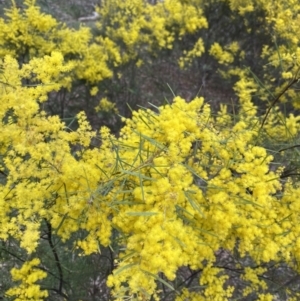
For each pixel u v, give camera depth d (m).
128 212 2.07
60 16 10.63
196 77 8.88
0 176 3.48
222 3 8.07
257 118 3.37
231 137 2.71
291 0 6.97
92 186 2.48
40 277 2.52
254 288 3.59
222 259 4.36
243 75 7.80
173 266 2.05
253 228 2.45
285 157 3.59
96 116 7.71
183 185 2.26
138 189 2.23
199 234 2.53
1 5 8.58
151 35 7.62
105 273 3.87
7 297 3.03
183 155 2.48
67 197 2.48
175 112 2.60
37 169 2.53
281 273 4.54
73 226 2.50
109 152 2.67
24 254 3.53
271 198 2.53
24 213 2.46
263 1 7.49
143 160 2.46
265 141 3.83
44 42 6.32
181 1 8.51
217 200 2.40
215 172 2.65
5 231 2.41
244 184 2.46
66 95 7.66
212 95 8.62
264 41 7.91
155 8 8.24
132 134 2.76
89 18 11.20
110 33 7.67
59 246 3.67
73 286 3.84
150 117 2.73
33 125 2.63
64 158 2.55
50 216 2.56
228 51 8.31
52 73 2.94
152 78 8.70
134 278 2.02
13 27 5.94
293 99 5.97
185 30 7.83
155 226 2.13
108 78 7.20
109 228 2.38
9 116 2.76
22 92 2.65
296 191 2.71
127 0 7.80
